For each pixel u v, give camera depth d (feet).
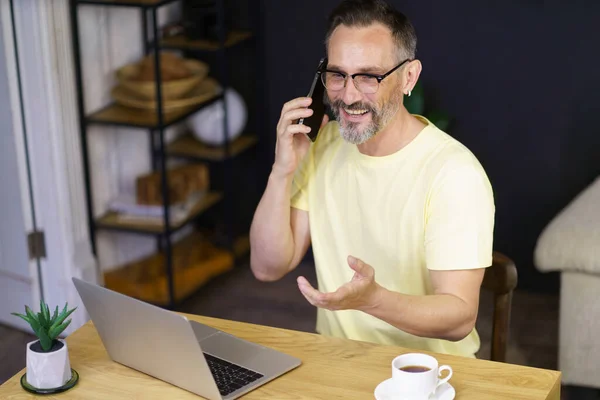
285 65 14.35
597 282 10.27
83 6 12.37
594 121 12.94
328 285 7.93
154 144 14.15
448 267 6.98
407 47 7.20
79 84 12.24
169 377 6.20
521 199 13.60
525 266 13.80
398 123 7.38
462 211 7.00
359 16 7.03
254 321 12.97
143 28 13.74
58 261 12.41
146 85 12.46
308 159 8.04
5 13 11.41
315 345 6.67
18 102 11.78
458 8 13.07
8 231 12.30
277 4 14.06
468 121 13.52
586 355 10.50
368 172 7.54
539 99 13.10
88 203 12.73
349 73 7.03
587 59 12.71
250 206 15.35
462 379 6.13
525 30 12.87
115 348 6.47
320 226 7.95
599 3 12.42
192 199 13.75
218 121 13.82
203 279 13.78
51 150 12.00
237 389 6.04
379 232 7.56
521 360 11.75
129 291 13.21
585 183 13.23
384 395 5.86
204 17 13.58
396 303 6.52
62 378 6.21
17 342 12.16
